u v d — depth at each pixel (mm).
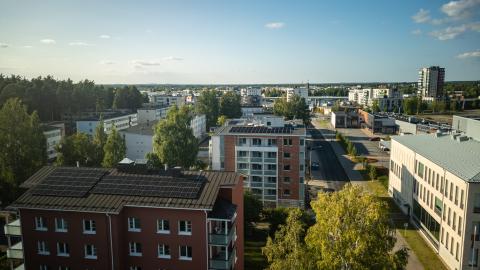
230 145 82812
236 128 87688
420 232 65375
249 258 55062
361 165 116812
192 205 37406
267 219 68188
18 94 144875
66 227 39875
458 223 50469
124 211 39125
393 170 84000
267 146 81062
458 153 58656
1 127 69688
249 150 81812
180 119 84438
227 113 187125
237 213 43531
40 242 40750
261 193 82750
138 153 117688
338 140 163125
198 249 38219
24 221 40562
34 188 42156
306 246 34469
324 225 33312
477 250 48719
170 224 38375
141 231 39125
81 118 156250
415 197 68438
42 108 156625
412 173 70062
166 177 42188
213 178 42219
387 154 133625
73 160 79688
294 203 81312
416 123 162625
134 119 171625
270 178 81938
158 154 80812
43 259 40781
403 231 66250
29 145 71312
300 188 80938
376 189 92250
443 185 55750
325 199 35281
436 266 53531
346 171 110312
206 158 121938
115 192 40219
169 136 81375
